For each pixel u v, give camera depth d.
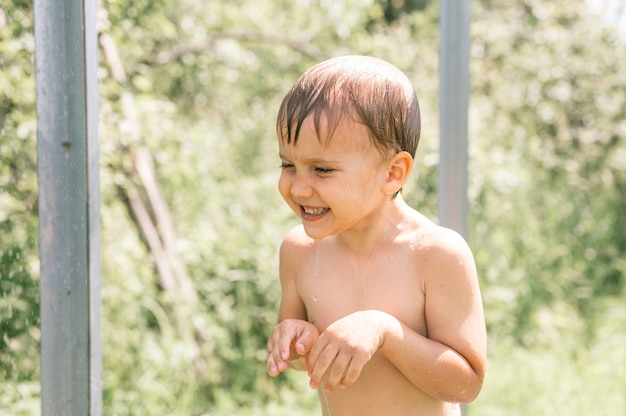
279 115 1.27
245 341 3.58
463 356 1.32
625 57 5.36
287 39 4.26
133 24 3.31
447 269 1.31
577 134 5.37
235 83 4.92
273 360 1.30
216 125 4.98
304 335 1.31
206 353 3.46
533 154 5.07
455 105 1.85
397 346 1.26
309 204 1.26
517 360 3.60
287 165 1.29
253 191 4.44
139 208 3.37
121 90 3.04
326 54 4.34
